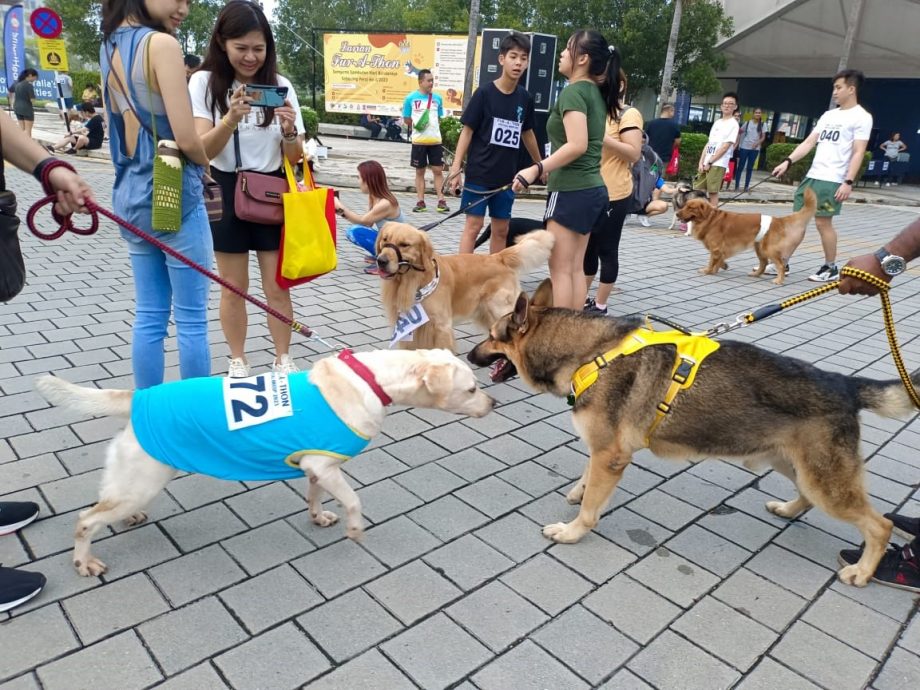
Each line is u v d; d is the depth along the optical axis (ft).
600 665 7.66
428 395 9.48
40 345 15.61
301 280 13.64
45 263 22.89
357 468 11.74
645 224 41.73
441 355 9.73
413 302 15.37
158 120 9.75
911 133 88.99
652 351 9.57
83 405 8.29
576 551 9.82
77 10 122.21
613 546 10.01
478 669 7.50
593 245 20.38
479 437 13.19
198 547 9.32
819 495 9.04
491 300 16.92
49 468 10.78
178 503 10.34
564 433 13.61
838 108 26.05
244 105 11.62
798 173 68.08
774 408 8.93
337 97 80.43
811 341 19.61
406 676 7.33
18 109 56.90
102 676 7.06
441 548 9.66
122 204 10.41
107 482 8.25
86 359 14.96
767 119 98.53
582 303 18.25
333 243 13.78
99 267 22.74
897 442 13.69
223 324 14.07
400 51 75.77
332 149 64.80
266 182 12.88
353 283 23.20
